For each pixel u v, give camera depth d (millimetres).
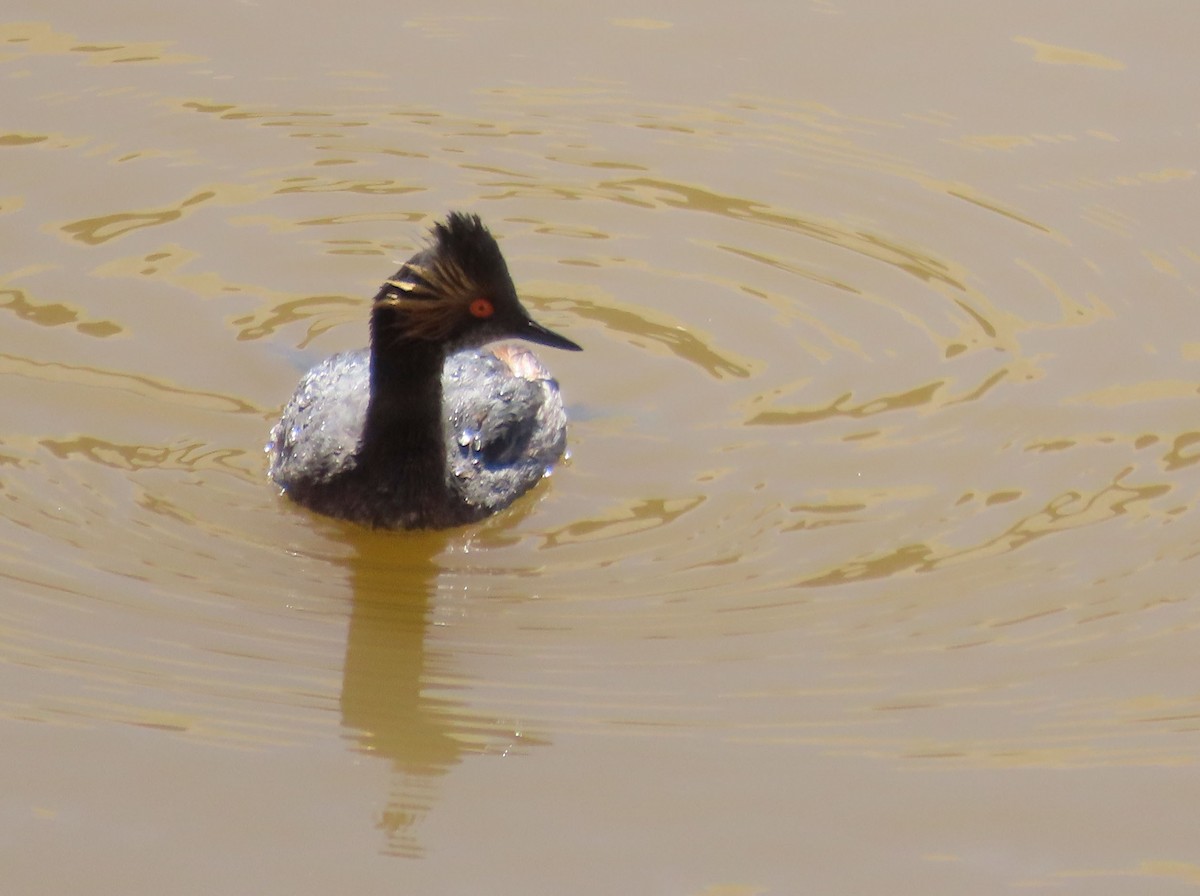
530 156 18531
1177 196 17969
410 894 10320
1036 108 19203
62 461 14008
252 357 15562
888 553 13445
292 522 13688
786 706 11828
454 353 14688
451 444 13961
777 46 20203
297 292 16516
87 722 11406
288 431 14188
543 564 13375
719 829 10820
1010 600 12922
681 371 15773
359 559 13352
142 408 14773
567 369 15773
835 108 19281
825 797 11055
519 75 19719
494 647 12383
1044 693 11977
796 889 10414
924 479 14336
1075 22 20531
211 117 18844
